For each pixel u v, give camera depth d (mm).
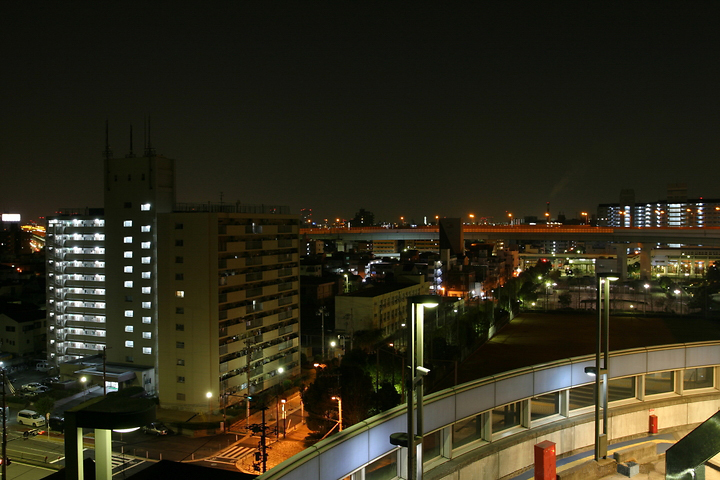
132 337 70438
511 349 80625
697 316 106062
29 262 172000
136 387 63250
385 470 17688
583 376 20641
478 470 17234
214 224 63281
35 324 89438
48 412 58969
